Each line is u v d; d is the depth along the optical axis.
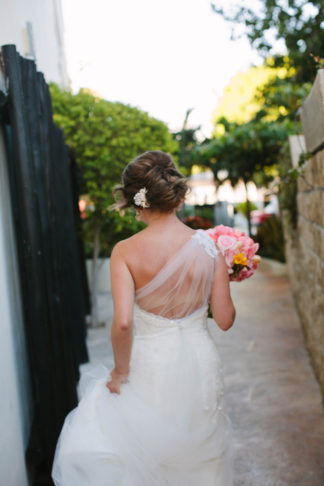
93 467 1.74
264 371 4.55
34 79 3.02
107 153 6.01
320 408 3.66
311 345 4.58
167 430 1.73
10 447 2.26
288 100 5.46
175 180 1.84
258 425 3.45
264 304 7.55
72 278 4.67
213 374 1.83
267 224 11.57
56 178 3.88
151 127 6.40
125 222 6.68
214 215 16.00
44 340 2.78
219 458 1.82
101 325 6.86
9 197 3.00
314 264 4.05
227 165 12.41
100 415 1.82
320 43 4.53
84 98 6.09
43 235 2.97
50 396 2.78
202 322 1.87
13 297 2.82
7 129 3.08
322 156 2.96
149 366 1.78
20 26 3.94
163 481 1.74
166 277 1.77
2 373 2.30
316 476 2.77
